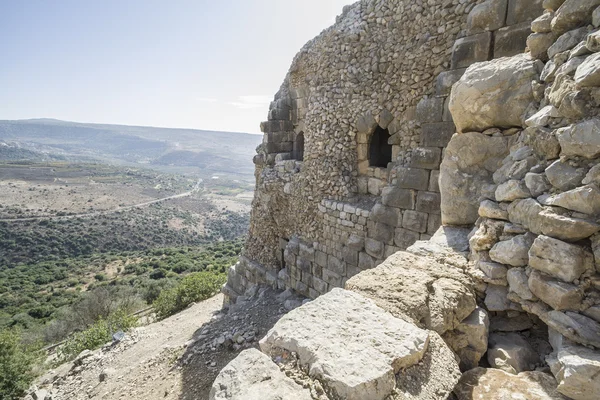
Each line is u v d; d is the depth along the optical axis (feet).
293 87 33.12
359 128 23.81
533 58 10.30
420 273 8.94
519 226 8.42
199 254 202.80
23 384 31.04
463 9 17.37
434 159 17.33
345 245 23.75
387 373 5.27
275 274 32.68
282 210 31.35
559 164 7.57
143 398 19.30
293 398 5.02
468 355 7.49
